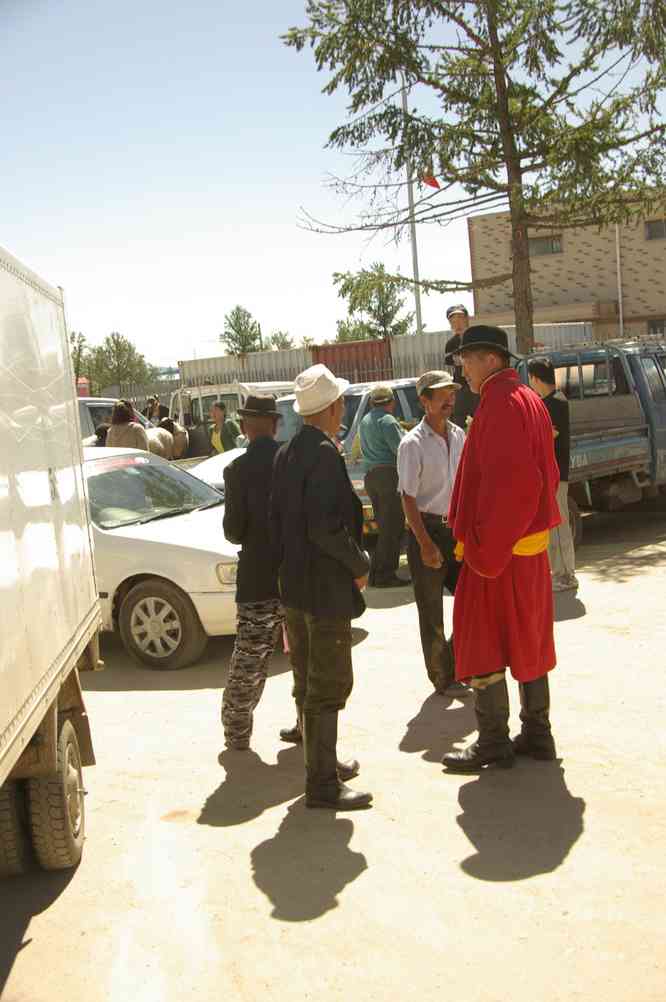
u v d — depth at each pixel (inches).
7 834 157.1
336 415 185.5
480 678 188.7
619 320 1535.4
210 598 281.9
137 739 229.0
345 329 1642.5
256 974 128.8
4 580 122.1
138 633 292.8
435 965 127.1
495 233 1589.6
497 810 172.7
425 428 235.1
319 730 180.2
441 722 222.5
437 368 971.9
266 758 211.3
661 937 129.4
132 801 191.3
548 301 1596.9
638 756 191.3
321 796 180.2
